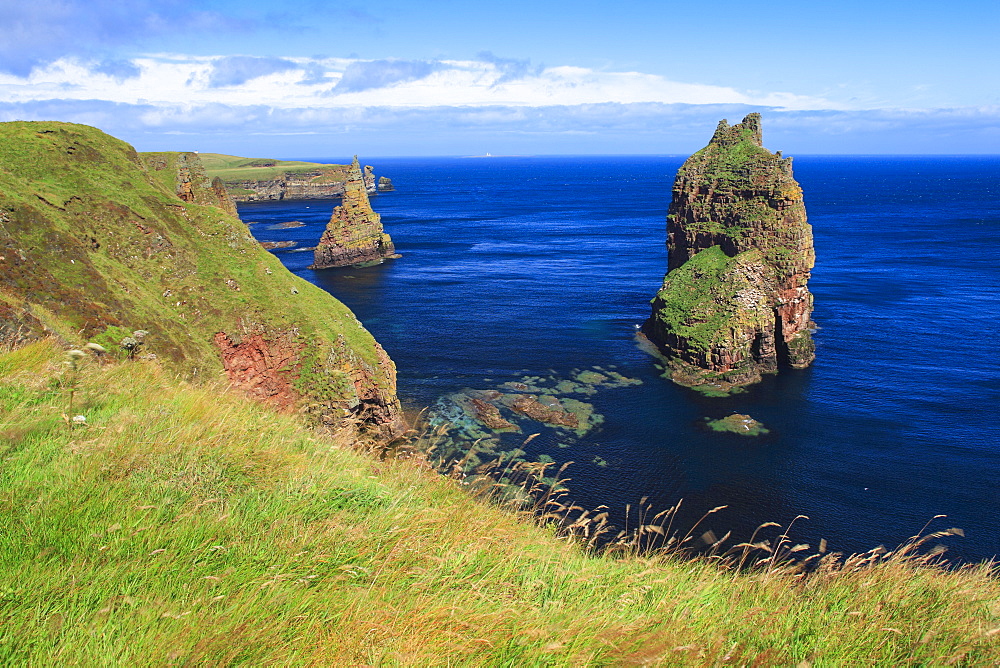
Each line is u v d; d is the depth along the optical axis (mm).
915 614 7059
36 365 11258
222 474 8297
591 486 39844
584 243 149375
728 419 49625
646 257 127375
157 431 9086
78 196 42500
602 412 51438
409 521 7965
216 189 71062
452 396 54062
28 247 33094
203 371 34844
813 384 57844
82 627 5254
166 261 42469
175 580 6062
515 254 134250
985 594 7781
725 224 70812
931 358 63656
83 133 50219
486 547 7613
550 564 7758
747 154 71125
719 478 41219
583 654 5797
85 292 33281
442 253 137375
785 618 6852
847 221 182000
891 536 35125
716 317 61719
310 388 41156
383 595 6297
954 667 6211
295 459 9367
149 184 50188
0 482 7160
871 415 51000
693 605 7227
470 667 5527
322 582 6430
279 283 45469
